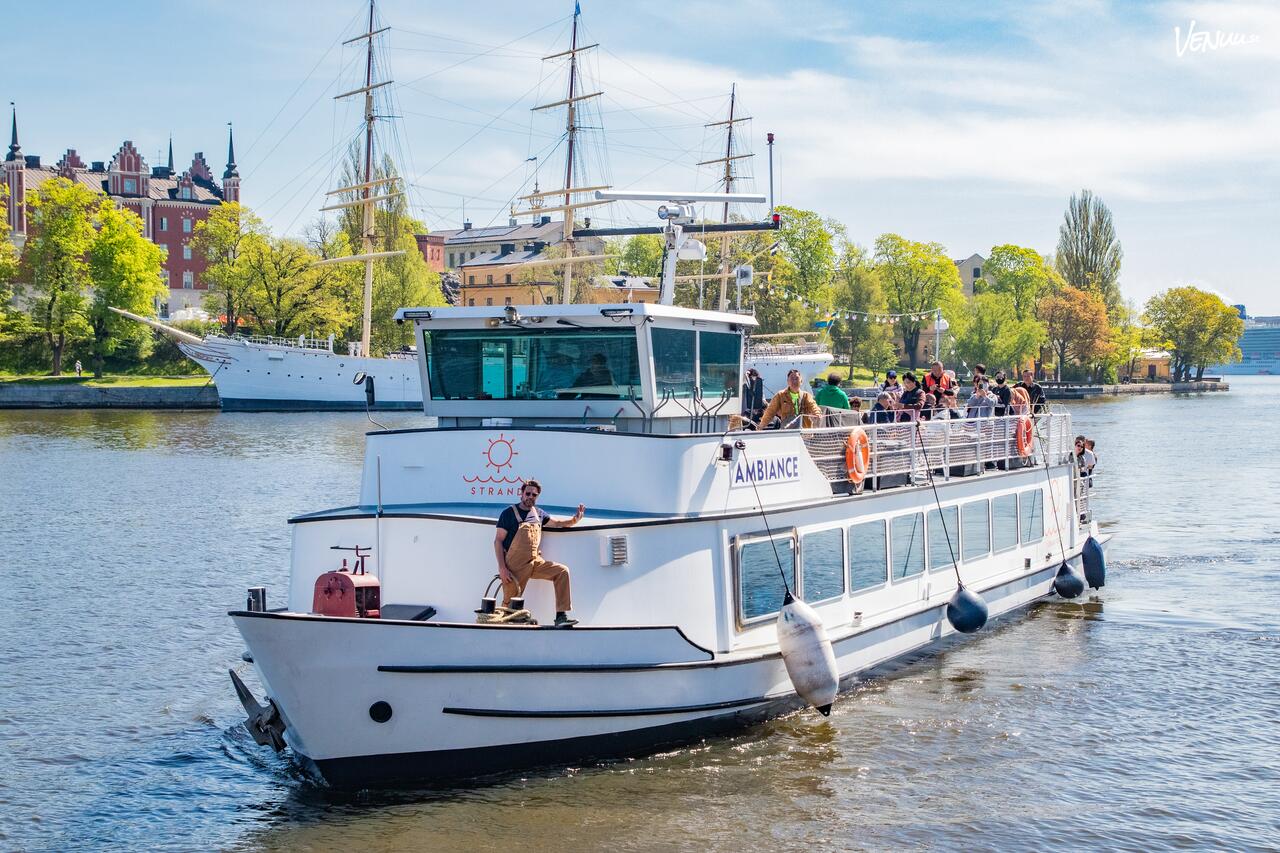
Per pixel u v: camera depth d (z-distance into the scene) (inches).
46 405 4143.7
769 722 659.4
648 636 581.9
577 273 4025.6
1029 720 682.8
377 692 530.6
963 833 532.1
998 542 911.0
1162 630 902.4
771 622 651.5
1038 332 5994.1
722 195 740.0
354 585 547.5
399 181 4507.9
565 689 561.9
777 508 648.4
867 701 711.7
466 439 620.4
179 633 916.6
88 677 793.6
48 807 570.6
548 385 659.4
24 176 6633.9
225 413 4052.7
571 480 605.3
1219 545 1368.1
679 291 4527.6
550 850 509.7
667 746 607.8
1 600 1042.7
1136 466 2359.7
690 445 604.1
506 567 558.3
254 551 1315.2
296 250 4724.4
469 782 559.8
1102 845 522.0
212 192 7465.6
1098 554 1050.1
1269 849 519.2
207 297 4955.7
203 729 682.2
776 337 4749.0
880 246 6077.8
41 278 4598.9
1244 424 3811.5
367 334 4404.5
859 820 543.2
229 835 534.0
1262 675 781.9
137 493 1852.9
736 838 523.2
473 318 657.0
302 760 583.2
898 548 770.2
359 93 4434.1
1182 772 607.2
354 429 3314.5
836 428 705.0
